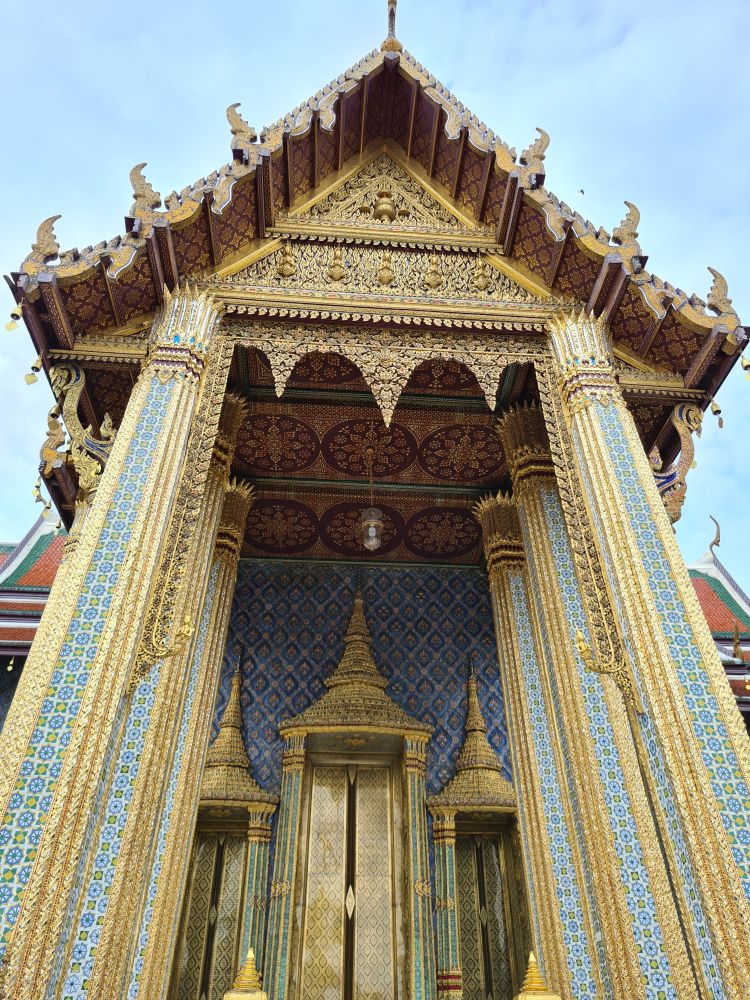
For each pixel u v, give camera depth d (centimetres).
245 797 978
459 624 1180
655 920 599
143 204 695
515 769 873
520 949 946
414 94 898
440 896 943
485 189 838
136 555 538
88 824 431
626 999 577
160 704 647
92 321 685
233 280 754
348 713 1029
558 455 689
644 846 629
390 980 919
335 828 1020
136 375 697
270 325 737
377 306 753
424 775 1021
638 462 636
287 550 1208
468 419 991
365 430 1009
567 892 752
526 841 820
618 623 573
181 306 706
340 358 898
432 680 1125
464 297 779
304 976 913
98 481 618
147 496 569
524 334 763
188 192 716
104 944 512
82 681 479
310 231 817
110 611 510
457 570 1234
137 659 512
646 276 721
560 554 831
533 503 878
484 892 994
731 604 1502
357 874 986
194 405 654
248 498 1062
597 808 660
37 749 450
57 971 393
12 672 1126
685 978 560
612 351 732
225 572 984
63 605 514
